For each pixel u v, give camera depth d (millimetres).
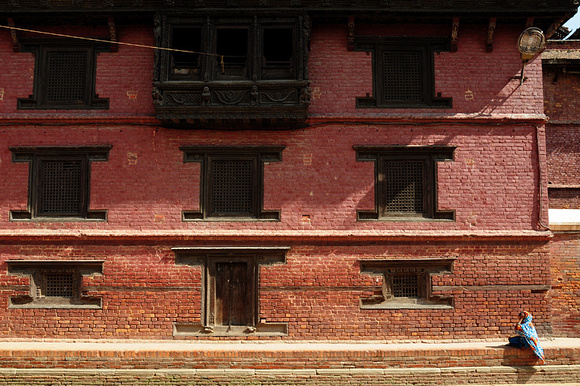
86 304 12633
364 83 13102
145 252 12648
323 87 13086
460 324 12562
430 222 12734
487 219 12773
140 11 12633
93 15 12711
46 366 11422
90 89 13109
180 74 12578
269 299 12547
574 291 13219
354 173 12859
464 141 12984
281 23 12586
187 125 12852
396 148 12852
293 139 12938
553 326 13125
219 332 12484
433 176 12906
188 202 12766
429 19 12945
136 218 12727
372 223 12727
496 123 12992
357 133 12953
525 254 12734
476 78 13125
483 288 12633
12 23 12859
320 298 12562
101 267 12664
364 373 11477
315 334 12477
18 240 12680
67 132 12953
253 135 12945
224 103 12336
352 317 12531
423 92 13148
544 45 12391
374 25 13203
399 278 12797
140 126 12961
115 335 12469
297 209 12766
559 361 11711
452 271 12641
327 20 13008
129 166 12867
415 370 11531
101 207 12758
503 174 12898
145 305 12531
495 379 11570
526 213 12805
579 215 13812
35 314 12547
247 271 12688
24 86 13109
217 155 12977
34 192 12859
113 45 13133
